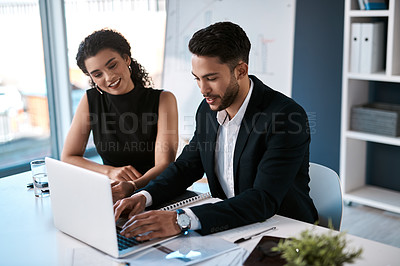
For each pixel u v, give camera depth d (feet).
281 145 4.75
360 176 11.09
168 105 6.82
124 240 4.21
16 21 11.84
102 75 6.40
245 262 3.71
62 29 12.12
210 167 5.42
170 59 11.02
